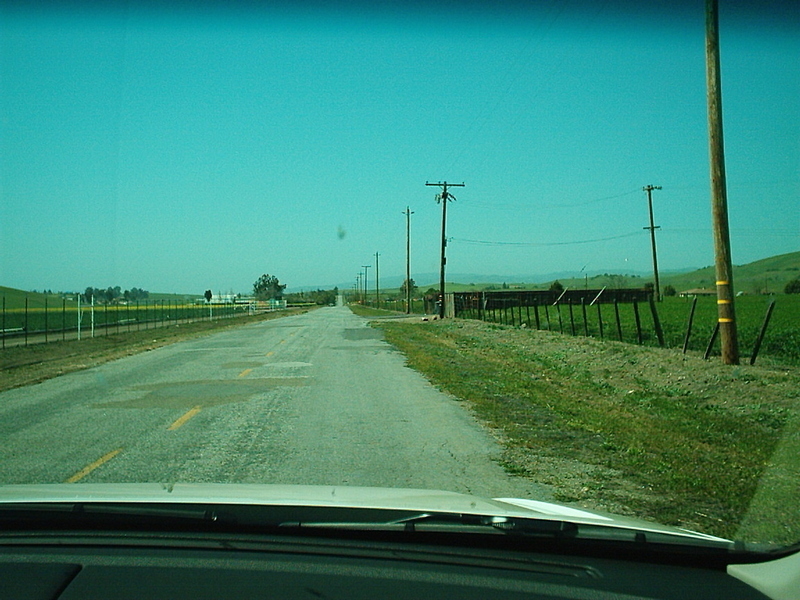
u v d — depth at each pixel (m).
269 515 3.63
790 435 9.33
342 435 9.45
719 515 5.88
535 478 7.17
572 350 21.42
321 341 29.55
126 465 7.70
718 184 14.79
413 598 2.82
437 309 53.56
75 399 13.20
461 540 3.52
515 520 3.51
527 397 12.93
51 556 3.24
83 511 3.65
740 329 27.92
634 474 7.33
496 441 9.05
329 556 3.28
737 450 8.45
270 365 19.33
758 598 2.96
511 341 26.83
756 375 13.38
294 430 9.81
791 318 35.38
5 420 10.88
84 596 2.79
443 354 22.20
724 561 3.34
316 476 7.21
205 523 3.62
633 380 15.02
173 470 7.47
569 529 3.45
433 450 8.50
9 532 3.60
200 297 104.44
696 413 11.01
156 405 12.27
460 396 13.09
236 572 3.05
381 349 25.02
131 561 3.17
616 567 3.29
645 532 3.46
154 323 46.91
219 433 9.61
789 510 5.95
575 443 8.92
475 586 2.97
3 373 18.47
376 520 3.62
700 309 51.16
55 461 7.92
